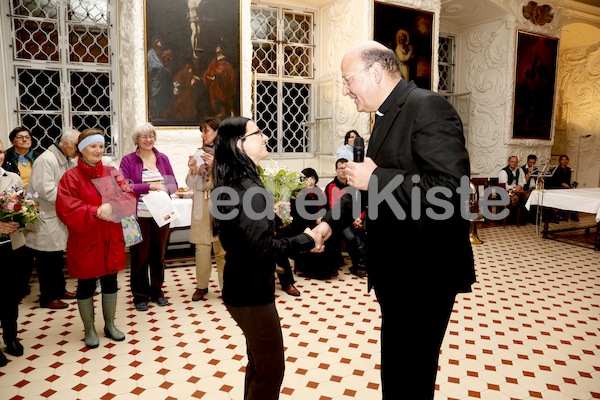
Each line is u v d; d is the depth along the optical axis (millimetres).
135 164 4332
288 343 3697
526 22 9883
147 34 5973
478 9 9727
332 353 3521
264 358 2102
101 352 3516
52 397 2869
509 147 10062
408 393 1805
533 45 10062
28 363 3324
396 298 1784
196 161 4426
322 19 8547
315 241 2133
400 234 1722
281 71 8477
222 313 4359
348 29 7941
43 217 4277
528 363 3377
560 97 12633
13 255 3312
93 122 6930
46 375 3152
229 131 2047
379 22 7777
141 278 4391
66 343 3674
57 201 3225
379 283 1842
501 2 9461
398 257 1746
